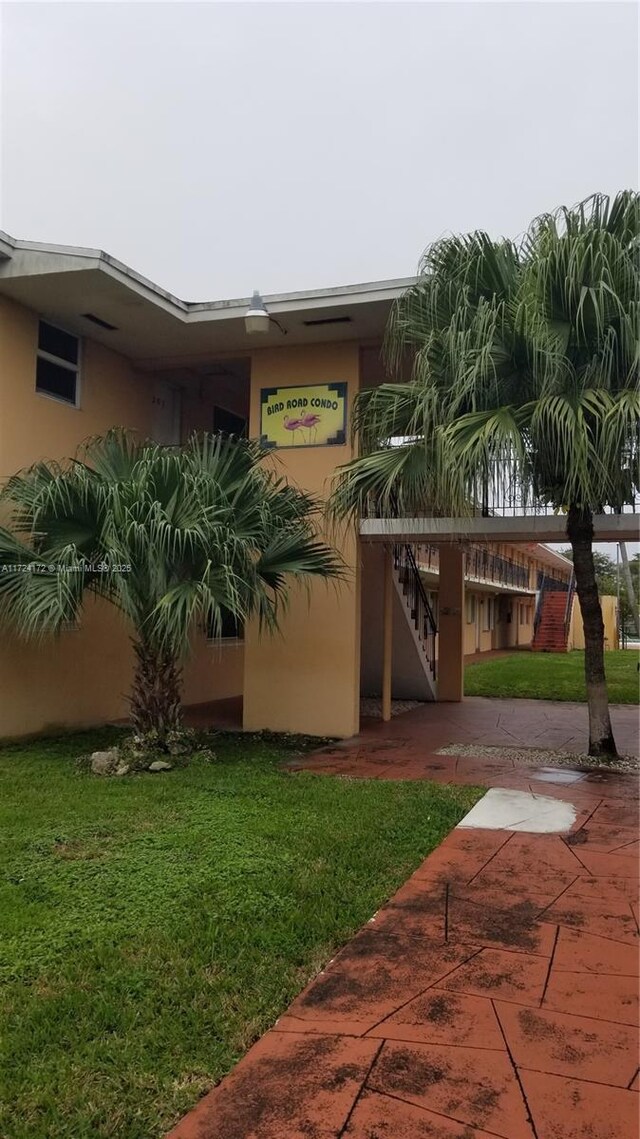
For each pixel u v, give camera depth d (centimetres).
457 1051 309
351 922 431
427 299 827
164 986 353
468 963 385
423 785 737
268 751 921
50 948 387
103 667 1113
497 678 1778
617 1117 269
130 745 827
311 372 1075
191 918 423
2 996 343
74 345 1066
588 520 853
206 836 560
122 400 1157
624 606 3431
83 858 517
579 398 720
